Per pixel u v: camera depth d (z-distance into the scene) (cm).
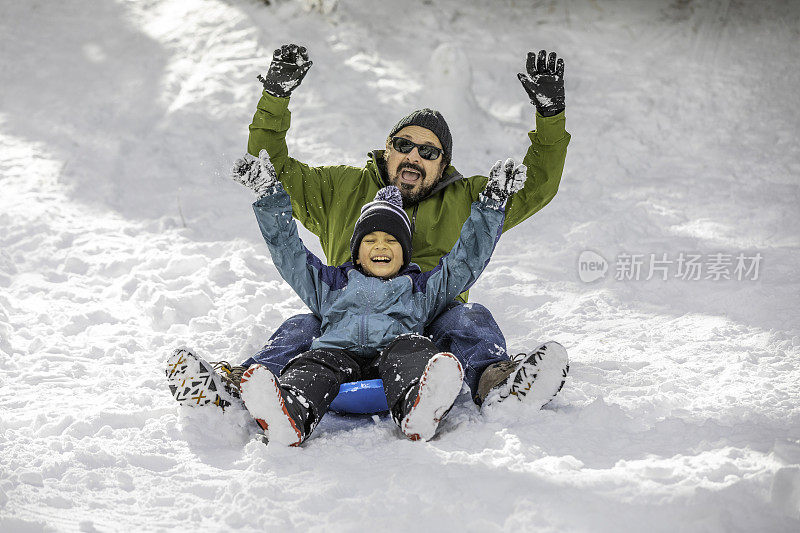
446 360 962
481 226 1203
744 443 971
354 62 3394
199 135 2820
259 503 859
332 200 1404
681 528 793
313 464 957
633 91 3312
